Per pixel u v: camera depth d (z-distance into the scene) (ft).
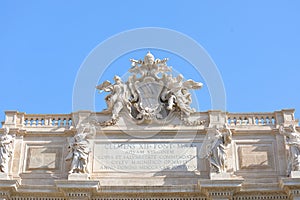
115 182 118.73
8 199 113.70
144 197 114.93
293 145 118.01
